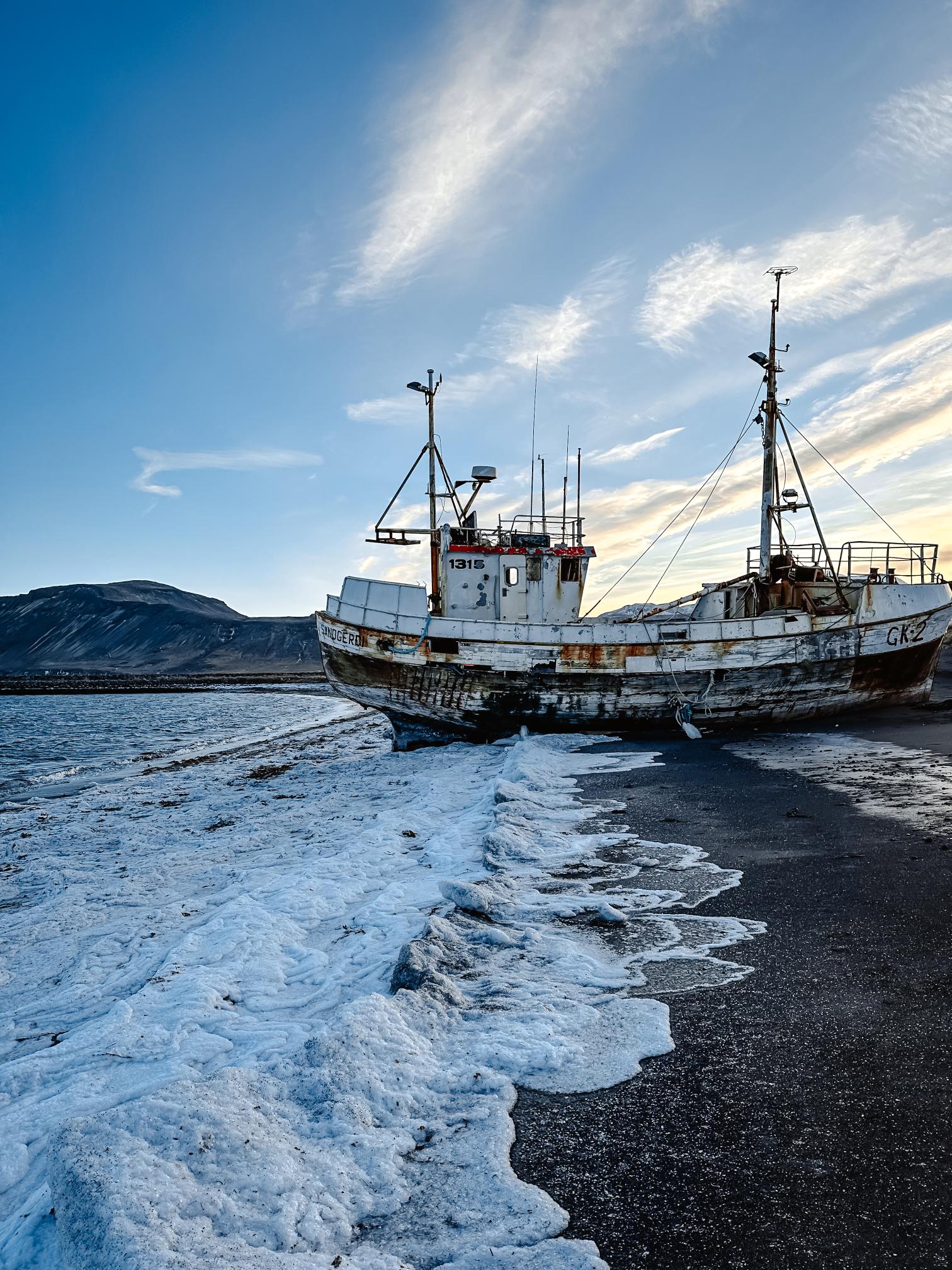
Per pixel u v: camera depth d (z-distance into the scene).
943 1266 2.21
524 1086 3.36
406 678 19.39
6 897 8.88
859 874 6.32
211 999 4.66
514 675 18.80
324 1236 2.39
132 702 65.88
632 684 18.84
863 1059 3.44
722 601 21.95
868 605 19.70
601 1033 3.81
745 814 9.01
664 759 14.29
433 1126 3.08
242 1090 3.16
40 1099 3.65
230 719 45.22
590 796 10.79
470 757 17.88
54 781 20.78
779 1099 3.15
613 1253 2.32
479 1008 4.16
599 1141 2.93
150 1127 2.80
